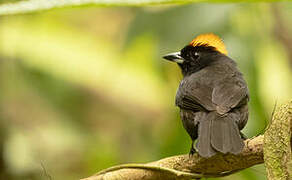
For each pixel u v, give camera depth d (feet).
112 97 49.21
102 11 55.06
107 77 46.78
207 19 33.04
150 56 46.83
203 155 18.98
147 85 48.88
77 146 44.68
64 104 45.68
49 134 44.55
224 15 32.89
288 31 42.06
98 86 47.34
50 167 42.52
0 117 39.24
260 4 34.86
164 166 19.98
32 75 43.39
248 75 31.96
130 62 47.50
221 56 30.68
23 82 43.16
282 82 41.39
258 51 34.19
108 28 54.03
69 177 42.96
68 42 45.03
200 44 31.32
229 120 22.17
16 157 37.63
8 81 42.70
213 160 19.48
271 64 41.14
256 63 32.37
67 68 44.21
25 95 43.91
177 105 26.84
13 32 42.57
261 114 31.07
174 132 33.12
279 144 16.05
